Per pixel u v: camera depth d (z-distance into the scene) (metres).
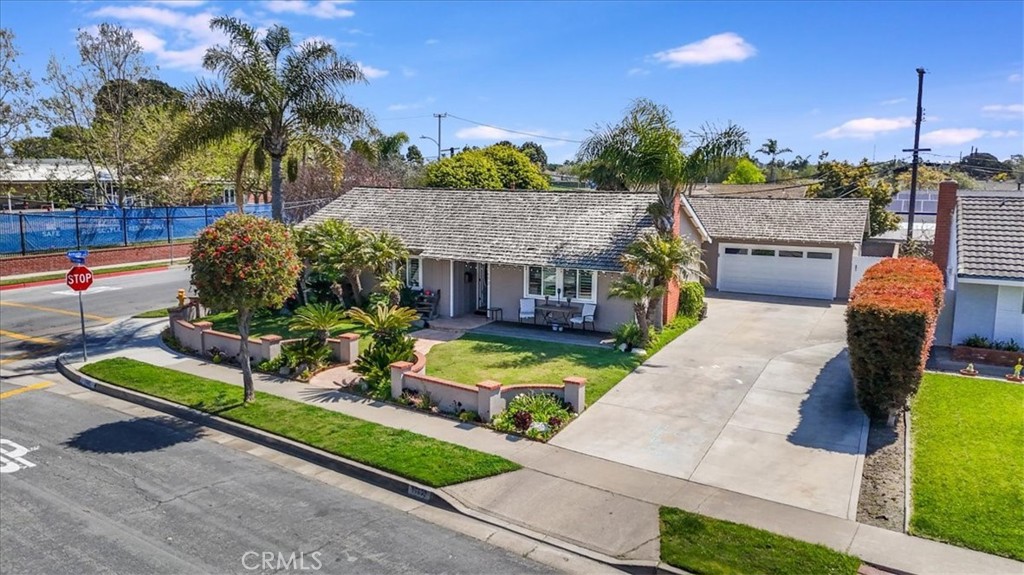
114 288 30.64
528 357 18.42
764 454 11.90
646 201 22.91
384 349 16.23
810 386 15.68
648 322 19.47
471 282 24.92
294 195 46.03
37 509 10.09
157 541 9.18
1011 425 12.87
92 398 15.83
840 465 11.40
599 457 11.85
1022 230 18.47
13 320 23.81
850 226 28.08
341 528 9.62
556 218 23.48
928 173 58.38
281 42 22.09
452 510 10.20
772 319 23.97
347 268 22.41
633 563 8.63
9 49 35.31
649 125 20.09
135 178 41.34
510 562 8.77
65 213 37.03
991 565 8.32
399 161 57.72
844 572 8.21
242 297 13.66
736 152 19.78
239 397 15.09
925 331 12.43
